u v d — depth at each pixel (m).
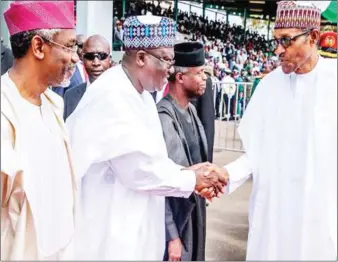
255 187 1.59
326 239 1.18
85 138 1.66
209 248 2.87
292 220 1.22
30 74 1.55
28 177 1.47
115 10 7.28
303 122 1.52
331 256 1.12
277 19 1.67
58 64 1.55
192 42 2.14
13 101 1.49
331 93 1.54
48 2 1.51
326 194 1.30
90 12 5.45
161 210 1.84
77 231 1.66
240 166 1.92
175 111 2.11
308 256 1.05
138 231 1.71
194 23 9.48
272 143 1.52
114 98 1.67
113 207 1.70
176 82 2.13
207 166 1.89
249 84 6.52
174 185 1.73
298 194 1.31
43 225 1.52
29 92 1.57
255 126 1.69
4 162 1.40
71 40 1.56
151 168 1.68
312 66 1.63
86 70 3.00
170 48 1.76
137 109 1.70
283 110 1.61
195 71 2.10
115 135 1.64
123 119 1.66
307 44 1.62
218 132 6.05
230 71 8.32
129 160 1.67
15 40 1.53
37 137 1.53
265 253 1.15
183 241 2.06
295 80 1.64
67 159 1.66
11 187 1.45
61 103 1.72
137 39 1.72
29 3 1.50
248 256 1.39
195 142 2.17
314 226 1.20
